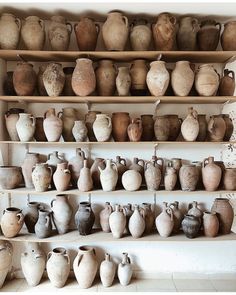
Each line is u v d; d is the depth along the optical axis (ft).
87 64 7.67
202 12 7.89
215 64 8.63
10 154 8.71
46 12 8.00
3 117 8.34
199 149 8.71
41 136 8.17
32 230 8.30
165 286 8.30
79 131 7.82
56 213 8.11
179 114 8.64
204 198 8.77
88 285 8.05
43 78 7.74
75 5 7.57
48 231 7.92
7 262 7.98
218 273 8.88
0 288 8.05
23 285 8.23
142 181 8.41
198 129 7.81
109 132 7.84
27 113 8.30
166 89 7.80
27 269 8.03
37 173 7.75
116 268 8.76
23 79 7.71
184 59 8.22
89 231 8.13
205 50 7.88
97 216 8.76
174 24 7.81
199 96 7.73
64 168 7.88
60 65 7.88
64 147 8.70
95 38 7.97
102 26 8.31
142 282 8.52
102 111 8.64
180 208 8.79
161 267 8.89
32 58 8.23
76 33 7.89
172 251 8.87
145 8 7.69
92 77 7.68
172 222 7.97
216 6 7.54
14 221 7.84
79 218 7.98
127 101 8.20
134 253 8.86
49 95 7.79
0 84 8.20
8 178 7.95
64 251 8.20
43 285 8.21
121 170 8.29
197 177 7.92
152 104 8.62
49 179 7.91
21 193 8.09
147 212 8.25
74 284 8.27
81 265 7.91
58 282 7.98
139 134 7.80
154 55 7.82
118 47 7.80
